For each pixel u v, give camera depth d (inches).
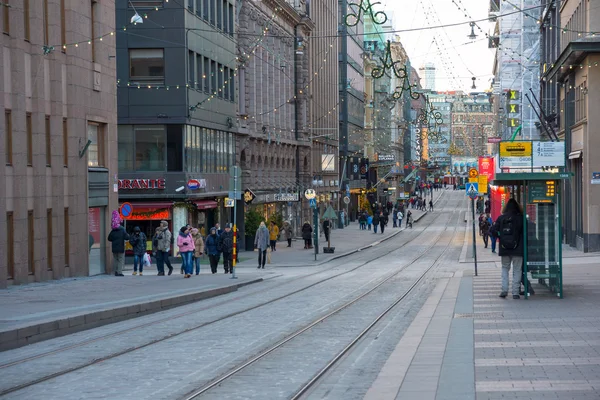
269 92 2866.6
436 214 4926.2
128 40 1911.9
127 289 1051.3
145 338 668.7
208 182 2113.7
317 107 3577.8
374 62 5036.9
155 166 1916.8
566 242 2149.4
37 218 1170.0
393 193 5816.9
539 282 977.5
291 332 702.5
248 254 2233.0
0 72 1061.1
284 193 2913.4
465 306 826.8
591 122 1817.2
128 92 1910.7
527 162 919.7
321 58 3651.6
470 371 478.9
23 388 466.9
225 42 2311.8
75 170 1300.4
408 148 6840.6
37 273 1170.0
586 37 1824.6
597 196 1820.9
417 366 506.3
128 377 498.3
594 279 1101.7
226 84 2342.5
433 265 1722.4
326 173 3764.8
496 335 620.7
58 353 590.6
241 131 2461.9
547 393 413.7
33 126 1170.0
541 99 2657.5
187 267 1315.2
